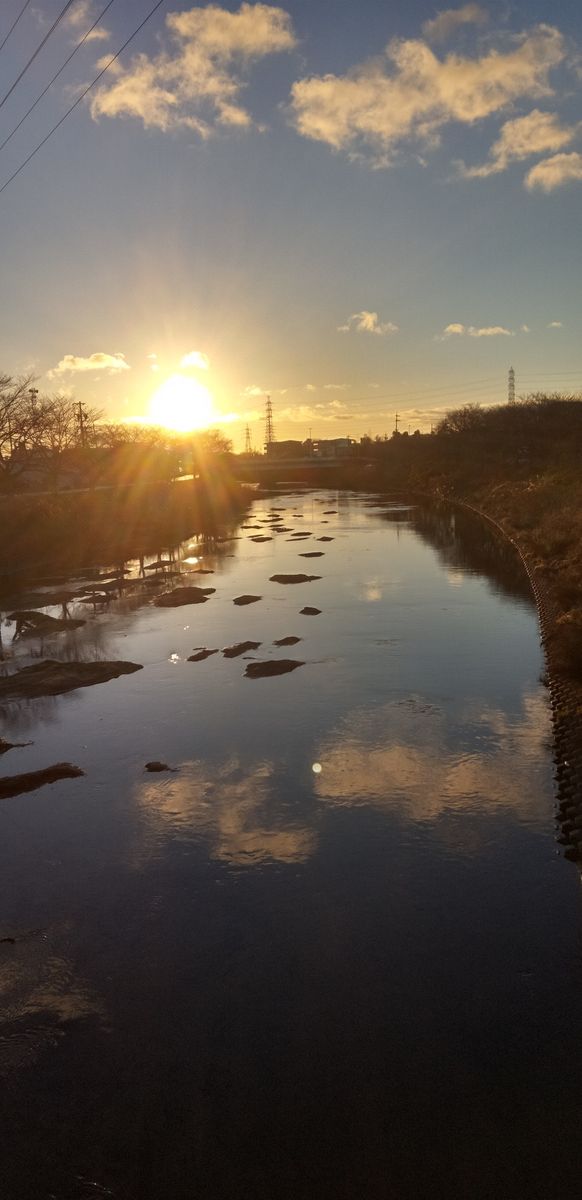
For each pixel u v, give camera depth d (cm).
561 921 1209
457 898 1278
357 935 1202
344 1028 1023
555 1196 792
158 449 10919
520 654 2606
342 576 4219
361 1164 836
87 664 2662
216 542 5994
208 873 1388
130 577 4522
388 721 2045
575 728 1828
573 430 10812
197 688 2391
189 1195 814
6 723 2172
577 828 1443
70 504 6694
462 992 1074
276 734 1995
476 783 1670
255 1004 1072
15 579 4625
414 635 2900
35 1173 845
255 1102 917
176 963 1162
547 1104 895
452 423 13338
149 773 1800
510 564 4378
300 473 15125
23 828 1581
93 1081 957
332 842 1466
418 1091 921
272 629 3075
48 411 6650
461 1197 796
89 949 1200
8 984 1127
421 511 7988
